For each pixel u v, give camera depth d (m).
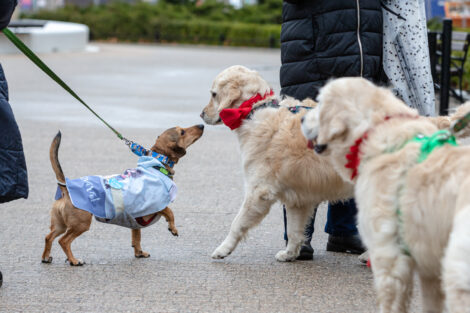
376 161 3.56
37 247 5.90
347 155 3.71
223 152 10.31
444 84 12.05
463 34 13.63
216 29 42.19
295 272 5.28
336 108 3.66
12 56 27.77
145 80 20.38
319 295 4.75
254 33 40.97
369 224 3.56
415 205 3.33
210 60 27.83
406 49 5.68
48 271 5.27
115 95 16.88
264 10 46.62
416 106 5.76
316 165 5.12
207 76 21.59
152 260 5.57
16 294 4.74
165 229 6.50
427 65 5.70
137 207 5.35
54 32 30.73
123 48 36.34
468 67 15.55
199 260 5.57
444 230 3.20
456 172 3.19
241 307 4.51
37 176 8.59
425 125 3.61
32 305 4.53
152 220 5.56
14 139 4.79
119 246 5.98
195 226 6.58
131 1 53.06
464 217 2.98
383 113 3.66
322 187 5.19
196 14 46.91
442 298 3.79
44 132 11.72
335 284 5.00
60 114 13.81
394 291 3.50
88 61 26.67
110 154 9.93
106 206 5.29
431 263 3.38
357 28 5.36
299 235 5.51
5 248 5.85
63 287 4.90
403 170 3.43
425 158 3.38
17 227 6.49
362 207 3.63
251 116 5.46
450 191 3.17
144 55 30.77
